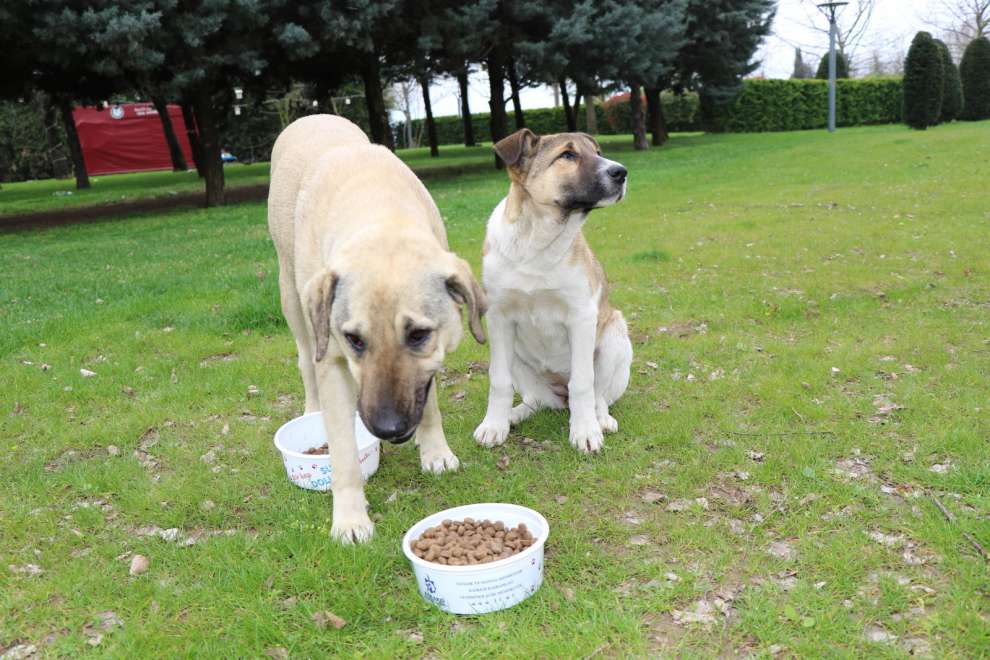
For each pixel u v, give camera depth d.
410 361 1.02
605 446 1.46
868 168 5.54
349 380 1.19
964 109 12.31
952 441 1.35
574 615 0.98
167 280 2.95
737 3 9.41
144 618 1.03
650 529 1.18
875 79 14.42
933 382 1.64
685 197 4.65
